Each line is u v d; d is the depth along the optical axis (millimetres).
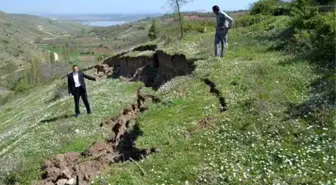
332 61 21109
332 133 13188
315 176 11125
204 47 32125
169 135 15570
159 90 24016
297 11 34812
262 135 14117
